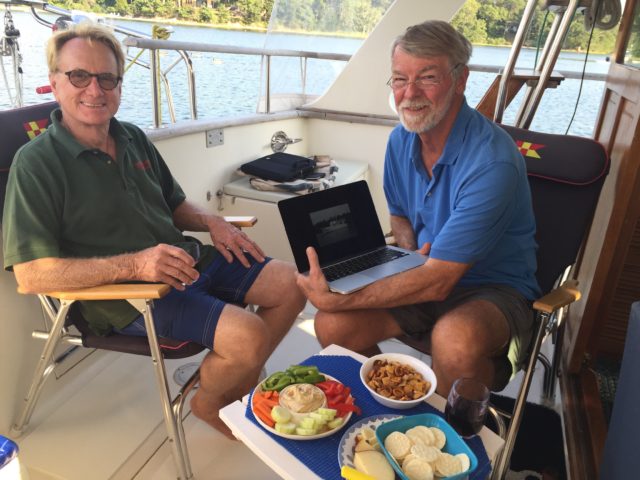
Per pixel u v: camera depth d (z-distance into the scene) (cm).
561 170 167
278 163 264
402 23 277
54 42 136
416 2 269
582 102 280
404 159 170
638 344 104
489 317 137
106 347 143
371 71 296
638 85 162
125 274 131
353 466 92
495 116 202
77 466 147
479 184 139
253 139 278
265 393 109
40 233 130
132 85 274
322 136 331
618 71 201
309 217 155
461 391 104
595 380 181
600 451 145
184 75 296
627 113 175
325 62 316
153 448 156
